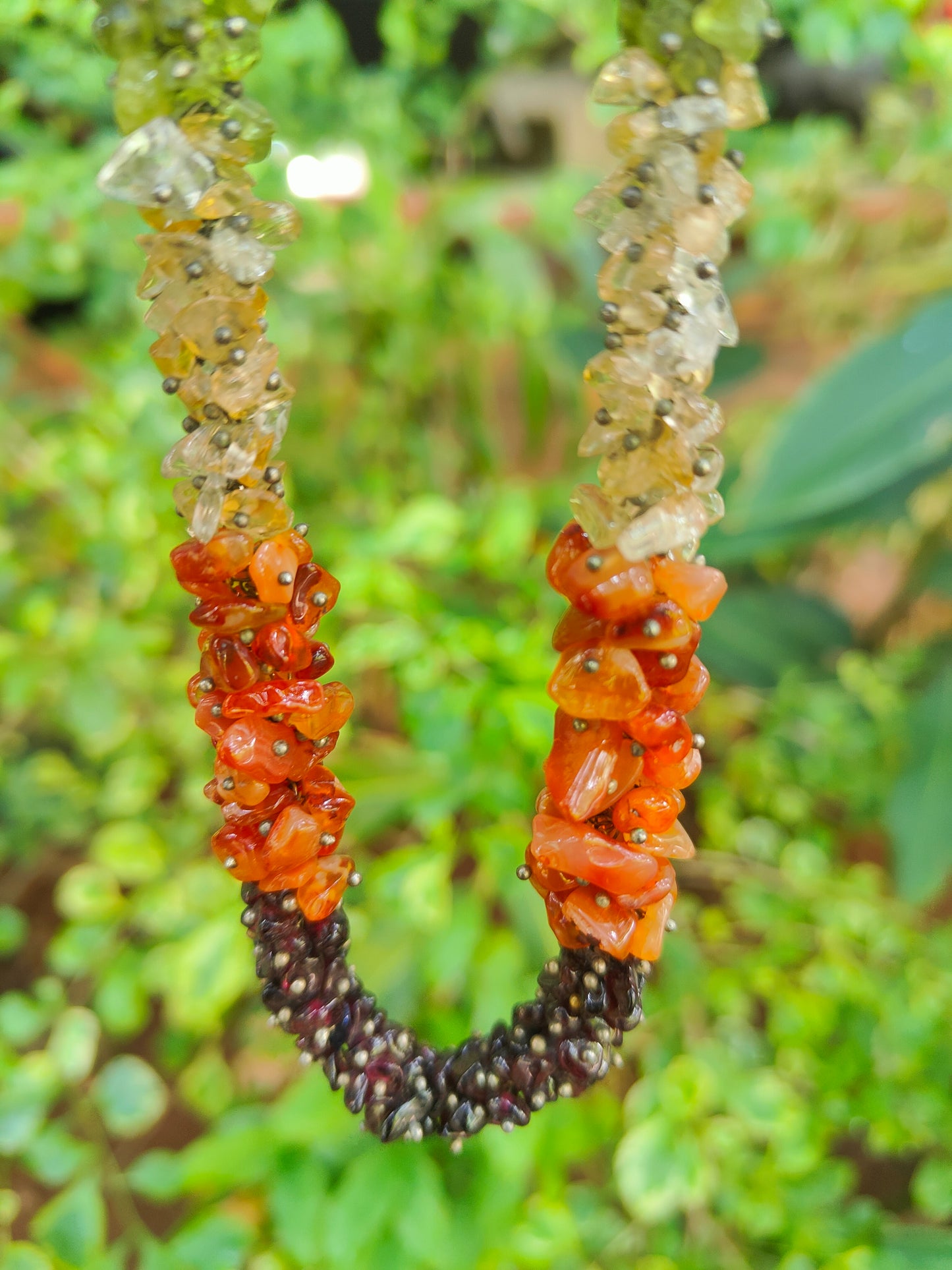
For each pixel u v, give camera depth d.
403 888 0.27
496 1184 0.27
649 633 0.12
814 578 0.62
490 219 0.43
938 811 0.38
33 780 0.40
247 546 0.12
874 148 0.41
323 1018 0.14
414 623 0.29
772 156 0.40
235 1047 0.37
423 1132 0.14
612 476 0.12
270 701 0.12
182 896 0.33
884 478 0.36
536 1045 0.14
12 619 0.39
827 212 0.43
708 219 0.11
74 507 0.38
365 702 0.41
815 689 0.44
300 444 0.43
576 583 0.12
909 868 0.38
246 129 0.11
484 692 0.27
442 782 0.29
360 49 0.47
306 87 0.37
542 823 0.13
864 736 0.42
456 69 0.48
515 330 0.45
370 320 0.44
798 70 0.50
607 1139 0.28
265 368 0.12
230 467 0.12
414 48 0.38
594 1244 0.27
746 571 0.54
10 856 0.43
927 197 0.43
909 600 0.51
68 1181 0.35
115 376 0.36
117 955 0.32
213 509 0.12
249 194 0.11
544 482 0.43
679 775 0.13
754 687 0.45
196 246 0.11
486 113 0.51
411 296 0.43
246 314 0.12
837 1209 0.29
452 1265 0.25
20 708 0.39
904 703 0.44
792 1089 0.31
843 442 0.36
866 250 0.46
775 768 0.40
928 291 0.45
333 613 0.32
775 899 0.33
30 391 0.45
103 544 0.36
